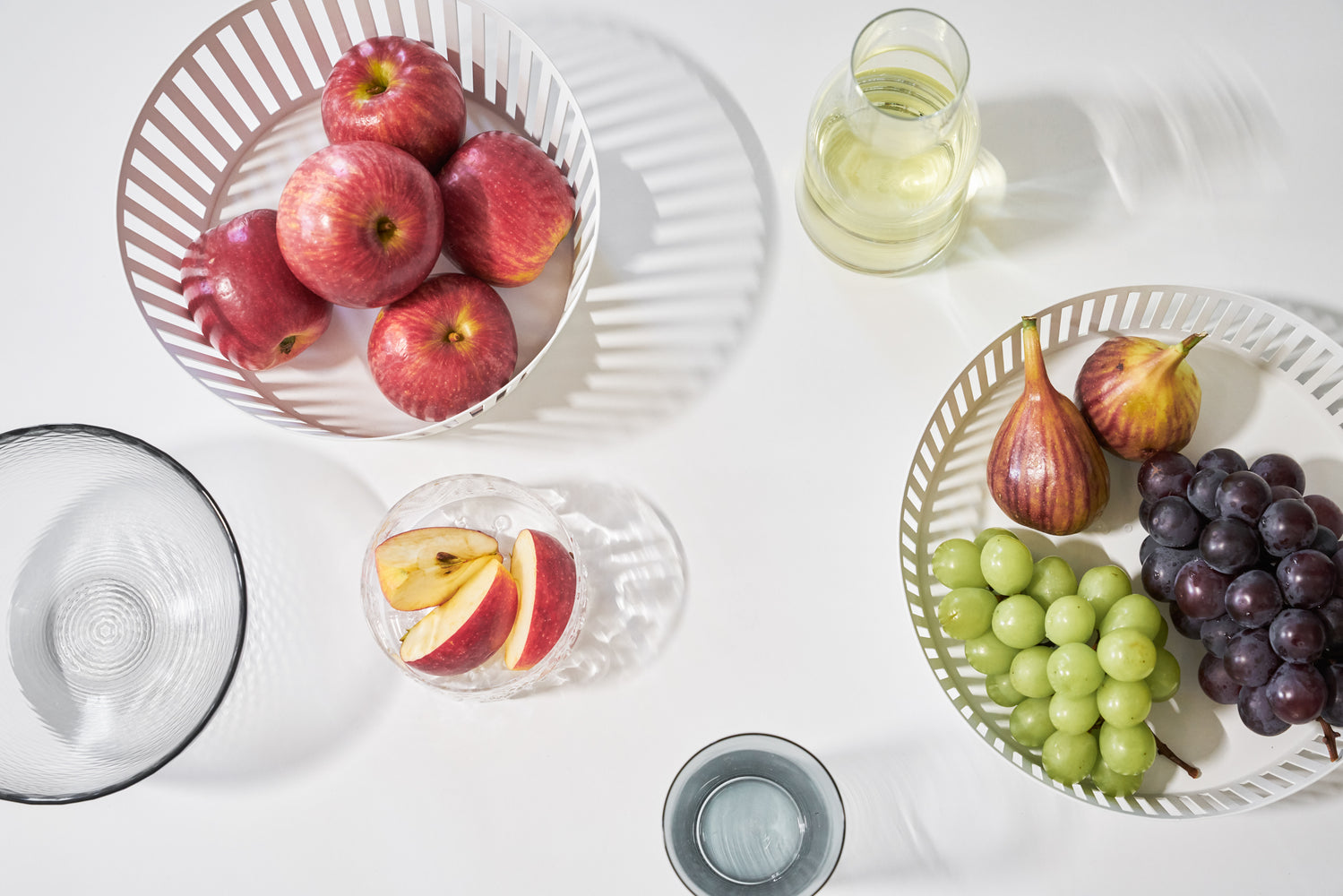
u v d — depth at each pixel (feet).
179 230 2.66
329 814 2.62
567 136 2.70
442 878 2.60
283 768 2.63
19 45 2.80
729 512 2.66
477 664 2.47
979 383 2.62
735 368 2.68
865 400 2.67
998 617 2.33
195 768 2.64
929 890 2.53
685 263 2.71
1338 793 2.47
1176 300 2.62
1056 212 2.70
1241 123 2.71
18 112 2.79
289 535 2.68
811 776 2.37
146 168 2.73
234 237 2.39
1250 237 2.68
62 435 2.62
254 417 2.44
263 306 2.41
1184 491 2.35
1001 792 2.55
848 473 2.65
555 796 2.60
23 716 2.69
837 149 2.42
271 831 2.62
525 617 2.44
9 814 2.64
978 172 2.72
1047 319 2.63
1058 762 2.30
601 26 2.77
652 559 2.66
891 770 2.57
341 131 2.46
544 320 2.67
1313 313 2.64
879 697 2.59
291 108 2.73
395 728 2.64
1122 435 2.40
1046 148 2.73
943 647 2.60
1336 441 2.53
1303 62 2.72
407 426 2.65
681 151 2.73
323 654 2.65
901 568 2.40
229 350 2.48
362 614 2.66
